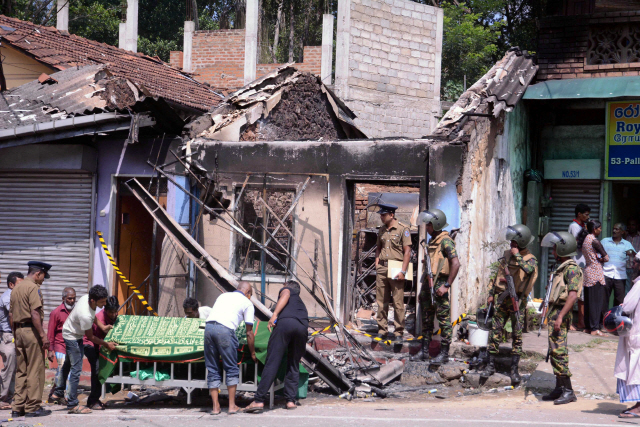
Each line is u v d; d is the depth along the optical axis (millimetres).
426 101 18969
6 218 11344
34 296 7324
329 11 30781
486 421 6156
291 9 30234
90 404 7625
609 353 8742
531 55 12352
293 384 7160
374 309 12773
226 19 30203
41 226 11211
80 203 11062
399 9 18469
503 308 7934
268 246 10445
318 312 9914
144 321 7773
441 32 19172
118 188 11094
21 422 6824
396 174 9578
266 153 10242
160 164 10648
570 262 7070
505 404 7117
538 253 12031
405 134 18594
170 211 10539
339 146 9914
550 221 12508
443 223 8398
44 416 7203
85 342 7707
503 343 8859
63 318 8312
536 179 12023
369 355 8758
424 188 9414
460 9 26703
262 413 6895
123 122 10078
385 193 14727
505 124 10891
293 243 10031
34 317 7254
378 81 18156
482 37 25719
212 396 7055
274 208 10750
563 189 12469
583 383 7586
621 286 10430
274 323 7102
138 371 7527
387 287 9352
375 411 6941
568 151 12312
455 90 24766
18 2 23766
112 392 7871
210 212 9555
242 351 7434
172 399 8133
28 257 11242
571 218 12375
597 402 6965
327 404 7551
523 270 7762
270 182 10188
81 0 28859
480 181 9758
